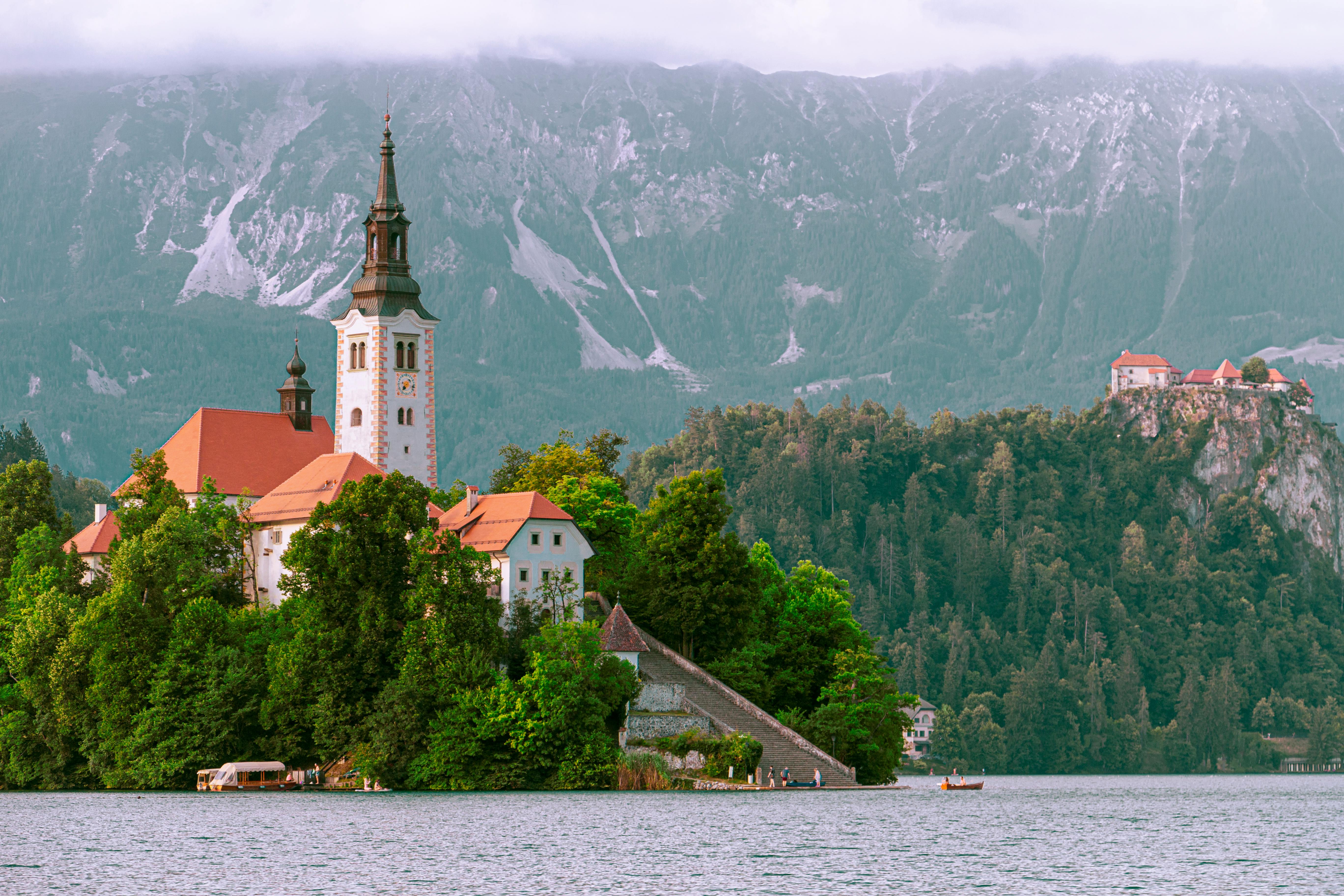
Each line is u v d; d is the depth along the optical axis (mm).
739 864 191250
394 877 179125
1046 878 187250
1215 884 185125
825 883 179500
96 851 197875
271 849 199500
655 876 181750
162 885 173875
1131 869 198125
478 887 173250
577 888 173250
